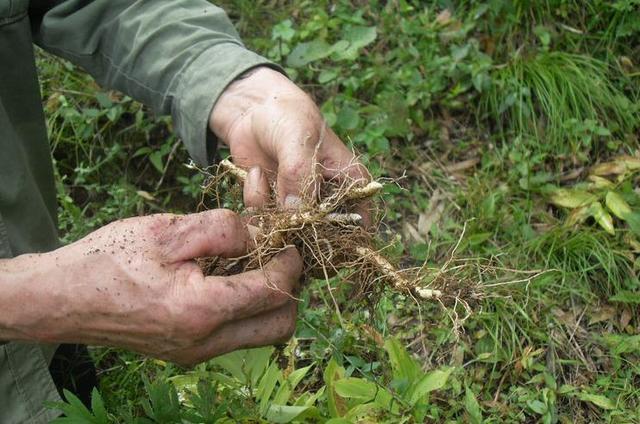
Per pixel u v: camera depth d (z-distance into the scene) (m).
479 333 0.92
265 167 0.64
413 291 0.59
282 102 0.61
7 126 0.62
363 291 0.62
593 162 1.13
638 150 1.12
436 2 1.26
